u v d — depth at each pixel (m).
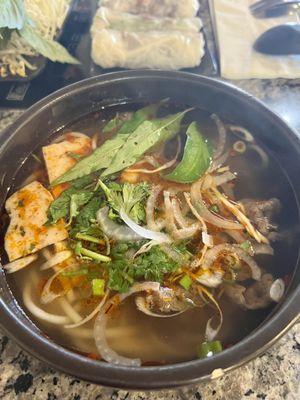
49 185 0.23
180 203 0.22
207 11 0.36
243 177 0.23
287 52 0.31
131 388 0.14
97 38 0.31
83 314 0.19
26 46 0.31
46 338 0.17
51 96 0.23
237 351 0.15
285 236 0.21
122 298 0.19
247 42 0.32
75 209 0.21
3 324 0.16
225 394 0.18
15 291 0.20
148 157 0.24
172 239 0.20
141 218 0.21
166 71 0.24
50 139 0.24
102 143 0.25
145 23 0.33
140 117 0.25
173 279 0.19
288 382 0.18
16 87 0.30
